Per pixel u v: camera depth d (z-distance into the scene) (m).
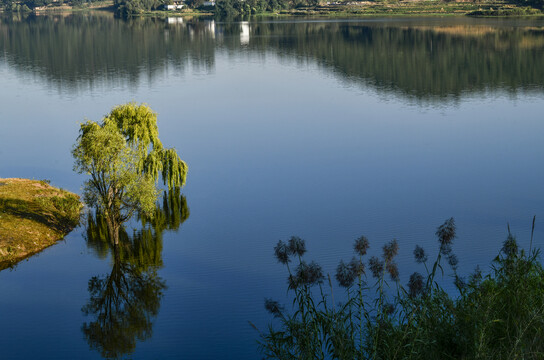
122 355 43.12
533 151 108.94
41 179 91.69
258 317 47.97
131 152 61.75
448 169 97.81
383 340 22.44
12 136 126.81
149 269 58.16
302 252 21.88
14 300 51.25
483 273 27.52
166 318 48.44
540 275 25.03
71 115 151.38
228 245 64.81
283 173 95.62
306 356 24.27
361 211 77.44
